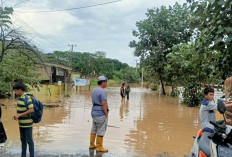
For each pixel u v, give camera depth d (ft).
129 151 20.84
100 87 20.80
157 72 96.89
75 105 53.47
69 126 30.58
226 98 12.74
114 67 344.08
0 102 50.90
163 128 31.45
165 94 103.60
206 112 13.61
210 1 13.46
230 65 17.71
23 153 17.19
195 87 56.44
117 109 49.88
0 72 35.35
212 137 10.47
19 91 16.63
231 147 9.95
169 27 86.99
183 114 44.45
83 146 21.67
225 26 14.49
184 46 52.21
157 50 85.87
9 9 27.53
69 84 130.31
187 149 22.17
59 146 21.43
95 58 239.09
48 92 79.00
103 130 20.38
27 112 16.22
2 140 16.42
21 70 46.70
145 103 63.82
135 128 30.99
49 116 37.65
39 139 23.75
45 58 36.58
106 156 19.08
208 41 15.96
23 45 30.14
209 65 23.20
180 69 56.39
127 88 72.08
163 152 20.99
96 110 20.27
